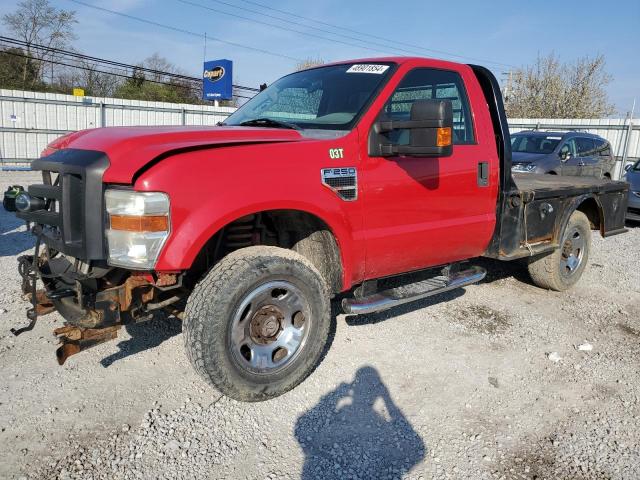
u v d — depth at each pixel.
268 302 3.14
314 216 3.44
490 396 3.49
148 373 3.53
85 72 38.69
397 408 3.29
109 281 3.03
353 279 3.64
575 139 13.28
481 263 6.76
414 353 4.05
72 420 2.98
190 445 2.83
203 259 3.42
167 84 39.44
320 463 2.76
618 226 6.26
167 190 2.70
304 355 3.31
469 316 4.88
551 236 5.29
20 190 3.42
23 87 36.09
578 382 3.74
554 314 5.07
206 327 2.88
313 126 3.69
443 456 2.86
